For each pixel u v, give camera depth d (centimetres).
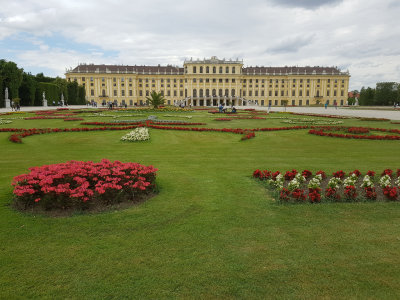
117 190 656
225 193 732
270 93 11938
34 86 6562
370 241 488
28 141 1703
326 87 11825
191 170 995
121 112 4406
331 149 1461
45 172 678
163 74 11538
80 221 558
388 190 709
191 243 479
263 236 504
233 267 414
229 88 11481
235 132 2100
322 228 535
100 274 399
